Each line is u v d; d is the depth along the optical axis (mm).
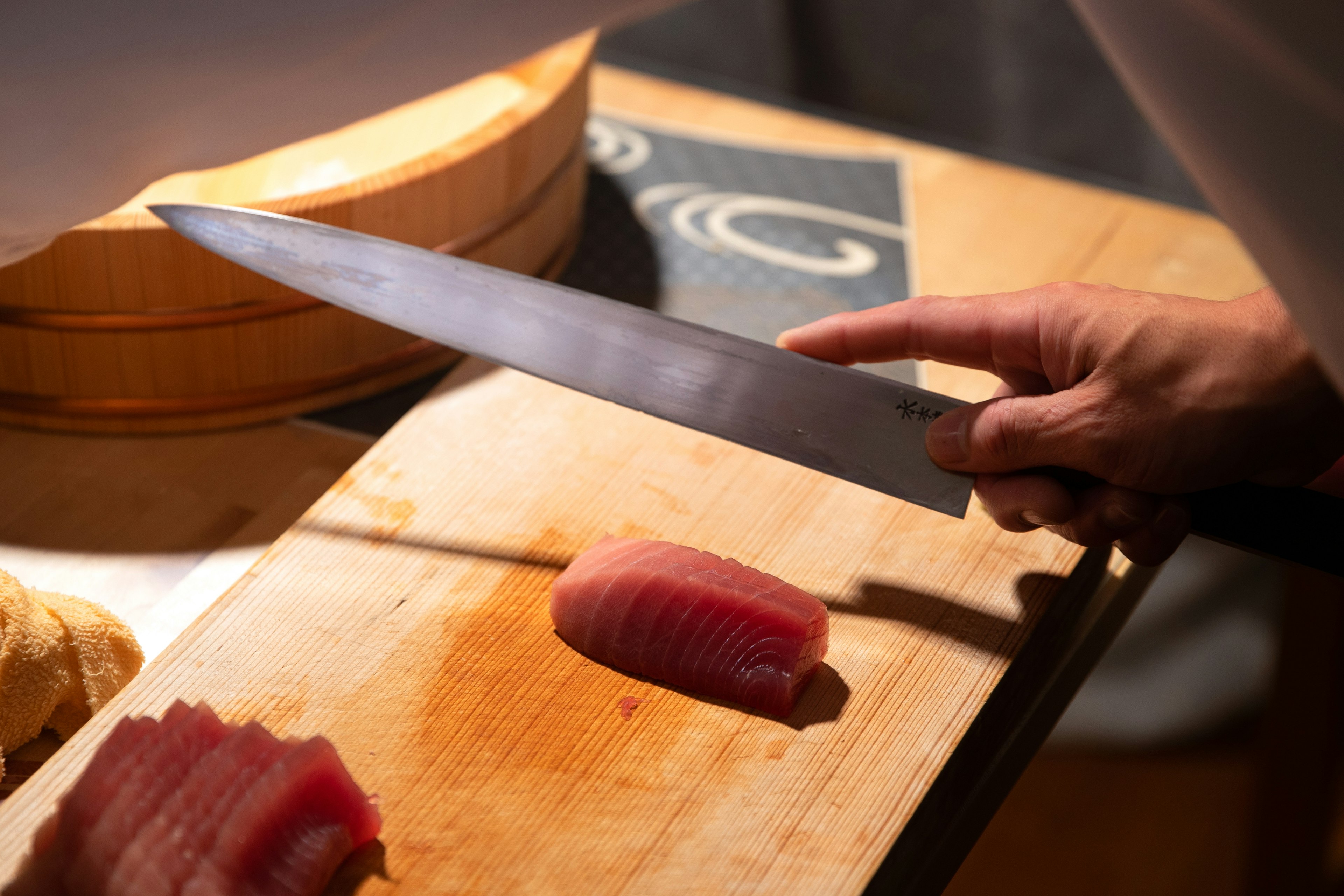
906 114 2420
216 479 1197
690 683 932
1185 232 1711
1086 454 937
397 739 881
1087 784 2432
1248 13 490
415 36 623
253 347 1198
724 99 2008
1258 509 954
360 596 991
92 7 596
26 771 887
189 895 733
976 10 2242
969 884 2277
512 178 1295
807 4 2359
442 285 1072
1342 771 1956
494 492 1107
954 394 1302
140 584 1074
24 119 659
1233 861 2291
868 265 1590
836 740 904
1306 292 574
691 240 1612
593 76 2043
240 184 1387
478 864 804
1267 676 2467
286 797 760
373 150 1462
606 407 1213
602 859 813
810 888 802
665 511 1106
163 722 809
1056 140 2330
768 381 1044
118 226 1074
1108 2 548
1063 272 1609
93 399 1199
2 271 1090
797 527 1101
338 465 1229
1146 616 2570
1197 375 918
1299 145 518
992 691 953
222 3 596
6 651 857
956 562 1072
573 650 967
